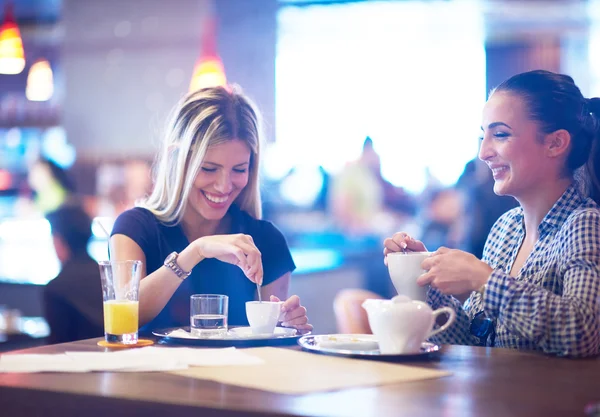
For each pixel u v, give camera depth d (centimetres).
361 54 805
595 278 150
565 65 757
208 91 208
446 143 791
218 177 202
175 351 142
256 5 745
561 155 173
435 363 134
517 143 172
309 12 735
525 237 186
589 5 670
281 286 222
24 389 113
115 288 154
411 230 685
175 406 104
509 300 147
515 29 744
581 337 141
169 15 751
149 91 757
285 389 110
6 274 581
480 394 108
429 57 789
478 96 777
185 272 179
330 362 133
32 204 709
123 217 209
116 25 763
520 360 138
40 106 759
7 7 595
